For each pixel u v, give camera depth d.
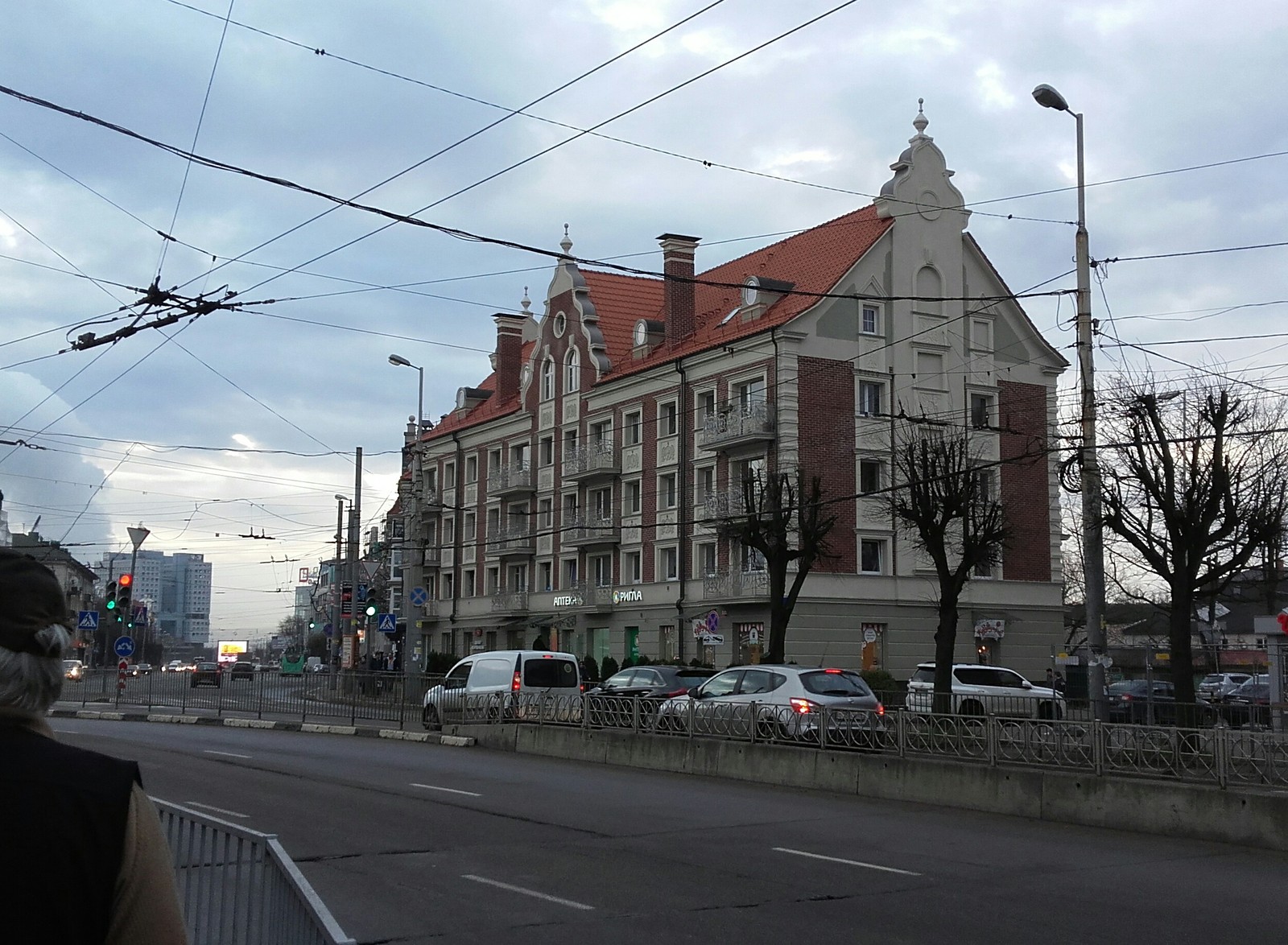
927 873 11.62
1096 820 15.22
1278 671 25.53
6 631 2.70
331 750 24.88
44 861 2.52
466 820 14.65
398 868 11.48
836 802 17.42
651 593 49.16
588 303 55.66
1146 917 9.83
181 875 7.56
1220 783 14.20
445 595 66.81
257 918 6.55
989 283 47.25
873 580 43.69
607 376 53.16
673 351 49.59
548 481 57.91
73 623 2.89
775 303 45.78
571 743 24.09
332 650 64.44
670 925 9.23
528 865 11.75
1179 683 26.38
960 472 31.27
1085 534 22.73
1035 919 9.62
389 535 79.56
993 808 16.38
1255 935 9.23
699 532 46.81
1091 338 23.05
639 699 22.89
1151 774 14.93
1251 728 23.16
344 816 14.79
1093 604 22.39
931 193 46.41
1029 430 47.31
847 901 10.23
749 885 10.84
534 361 59.22
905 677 43.78
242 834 6.75
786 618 34.69
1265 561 32.09
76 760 2.66
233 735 29.47
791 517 37.88
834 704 22.62
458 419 68.50
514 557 60.00
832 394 43.72
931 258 46.00
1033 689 31.81
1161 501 26.70
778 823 14.92
